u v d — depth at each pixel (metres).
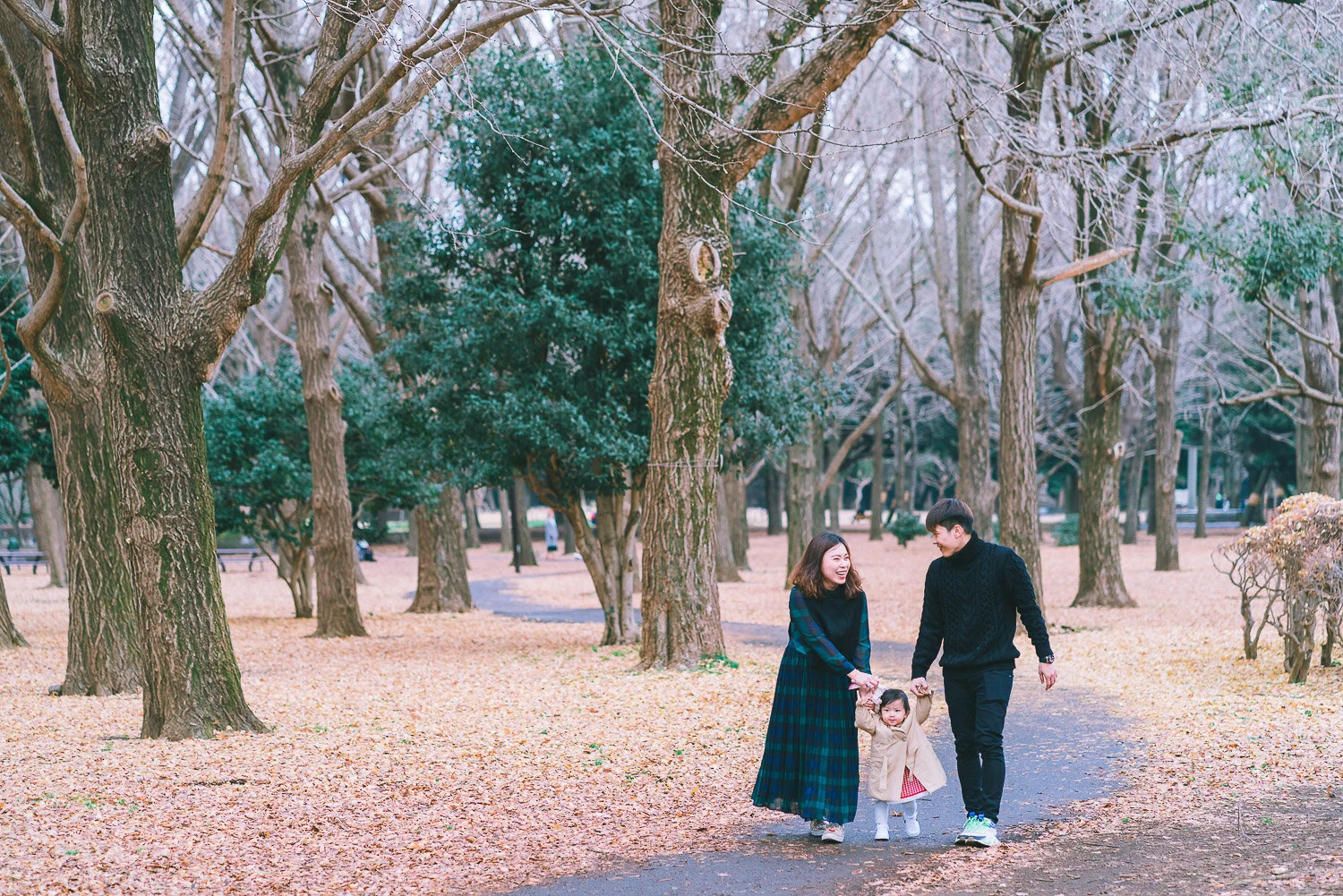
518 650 15.13
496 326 13.91
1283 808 5.79
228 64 8.48
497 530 64.25
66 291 11.15
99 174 7.91
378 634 17.95
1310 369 18.59
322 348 17.52
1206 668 11.50
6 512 57.25
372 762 7.33
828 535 5.56
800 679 5.51
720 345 11.84
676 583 11.96
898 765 5.48
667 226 11.61
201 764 7.23
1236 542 11.71
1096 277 18.03
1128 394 38.38
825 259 24.95
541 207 13.77
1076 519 43.56
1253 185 14.77
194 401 8.29
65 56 7.70
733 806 6.24
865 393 43.03
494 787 6.67
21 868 5.02
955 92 11.61
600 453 13.93
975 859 5.07
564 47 14.28
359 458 20.88
